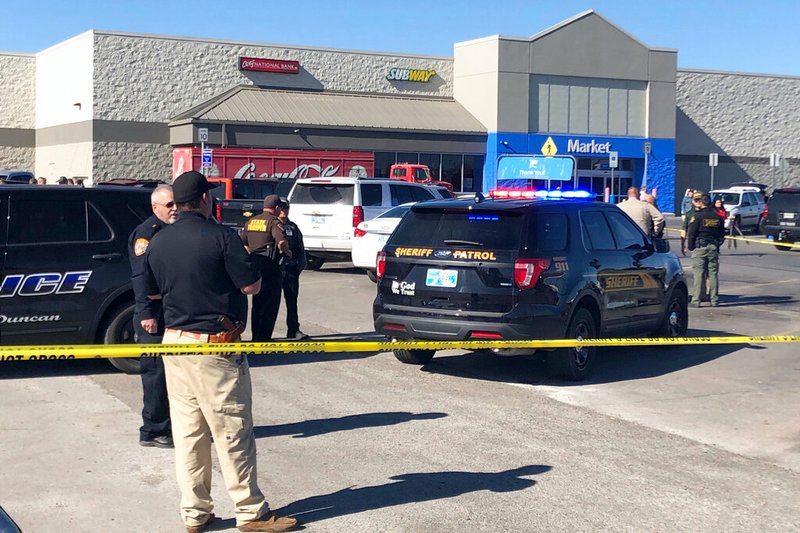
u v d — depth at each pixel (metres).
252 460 5.35
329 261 19.75
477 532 5.41
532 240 8.95
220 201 22.59
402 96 46.28
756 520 5.72
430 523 5.54
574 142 46.19
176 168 38.59
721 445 7.32
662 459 6.91
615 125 47.28
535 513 5.73
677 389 9.30
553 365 9.43
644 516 5.73
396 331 9.27
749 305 15.84
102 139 40.72
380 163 42.50
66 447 6.93
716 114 54.03
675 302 11.58
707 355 11.15
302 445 7.09
